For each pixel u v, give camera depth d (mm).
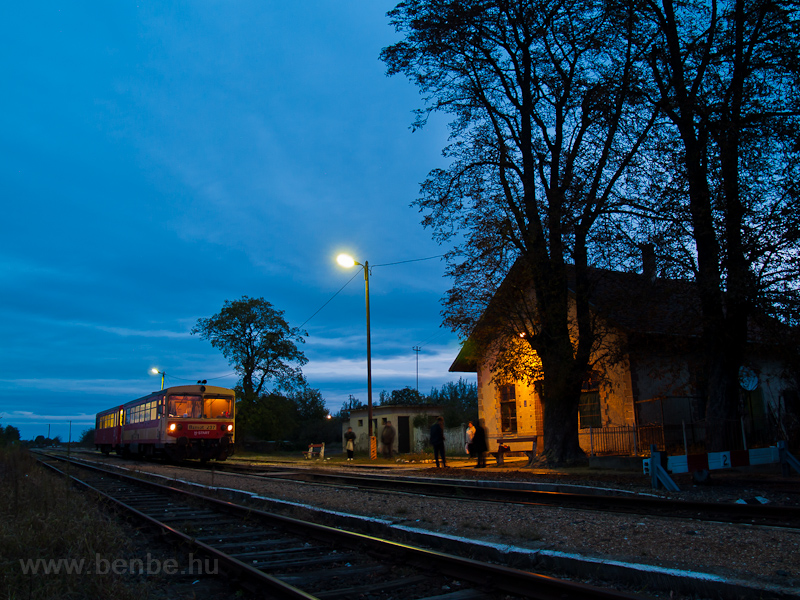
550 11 17828
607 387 21453
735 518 8172
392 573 5906
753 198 14383
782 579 4742
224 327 44000
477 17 18250
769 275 13977
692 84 15734
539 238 17844
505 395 26328
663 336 17562
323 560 6355
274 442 53844
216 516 9758
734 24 15406
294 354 45031
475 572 5477
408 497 10992
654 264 15992
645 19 16703
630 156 17312
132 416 30438
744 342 15461
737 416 15422
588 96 17578
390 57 19250
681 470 12062
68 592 5070
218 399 26000
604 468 16844
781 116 14539
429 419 37781
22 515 8086
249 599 5238
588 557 5629
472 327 18172
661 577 5023
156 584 5676
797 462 13148
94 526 7293
